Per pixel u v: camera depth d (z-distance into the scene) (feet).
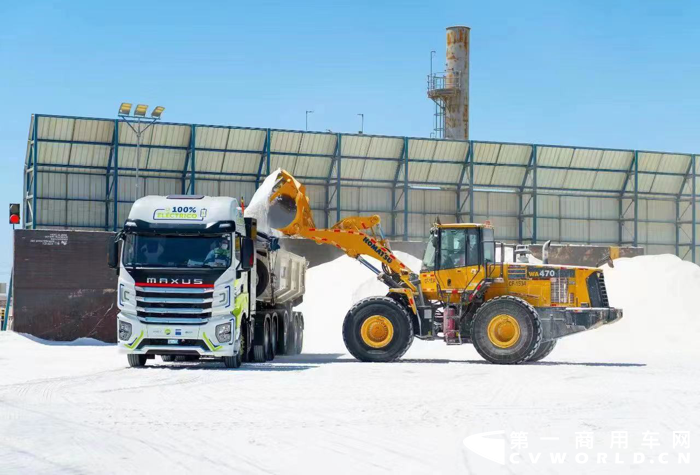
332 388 55.77
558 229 199.11
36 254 120.26
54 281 120.26
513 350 75.61
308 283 124.88
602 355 92.02
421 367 71.72
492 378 62.95
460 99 232.12
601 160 197.36
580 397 51.88
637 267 128.57
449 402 49.11
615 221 203.62
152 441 36.01
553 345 83.97
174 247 68.74
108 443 35.55
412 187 188.75
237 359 70.49
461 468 30.68
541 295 79.56
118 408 46.11
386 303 78.38
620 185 201.87
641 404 48.75
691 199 207.62
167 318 68.28
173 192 176.04
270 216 82.17
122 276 69.00
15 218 119.44
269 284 80.53
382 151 183.83
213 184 177.78
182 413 44.27
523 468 30.78
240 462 31.68
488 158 190.60
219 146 174.09
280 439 36.52
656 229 206.59
